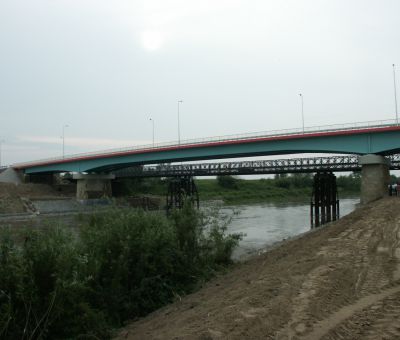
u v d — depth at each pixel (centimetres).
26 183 9944
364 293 1054
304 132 4788
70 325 1201
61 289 1155
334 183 5056
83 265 1290
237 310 1044
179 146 6159
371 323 848
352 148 4381
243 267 2112
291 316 937
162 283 1689
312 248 1830
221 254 2244
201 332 937
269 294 1141
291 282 1229
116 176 8675
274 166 5672
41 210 7188
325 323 877
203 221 2177
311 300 1026
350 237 1931
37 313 1149
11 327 1102
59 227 1378
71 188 9794
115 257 1566
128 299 1545
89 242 1558
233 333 884
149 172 7644
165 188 11369
